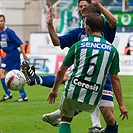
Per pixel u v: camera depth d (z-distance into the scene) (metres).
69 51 15.53
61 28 70.19
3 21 30.94
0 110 27.12
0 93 36.12
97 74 15.32
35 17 79.06
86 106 15.65
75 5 71.69
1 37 31.00
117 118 24.30
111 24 17.08
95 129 19.00
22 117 24.75
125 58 52.41
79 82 15.35
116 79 15.70
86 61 15.27
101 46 15.41
